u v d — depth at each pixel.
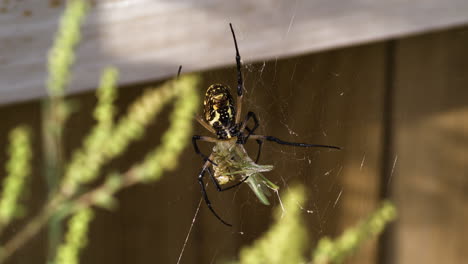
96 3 0.68
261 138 0.69
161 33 0.69
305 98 0.70
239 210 0.70
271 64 0.70
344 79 0.70
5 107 0.70
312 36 0.68
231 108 0.69
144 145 0.70
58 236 0.68
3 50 0.69
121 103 0.70
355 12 0.68
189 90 0.67
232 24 0.68
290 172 0.70
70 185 0.67
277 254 0.65
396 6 0.68
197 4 0.68
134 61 0.69
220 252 0.70
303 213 0.69
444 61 0.70
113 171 0.70
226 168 0.68
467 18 0.68
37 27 0.68
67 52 0.66
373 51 0.70
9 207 0.67
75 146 0.70
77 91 0.69
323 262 0.66
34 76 0.69
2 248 0.68
